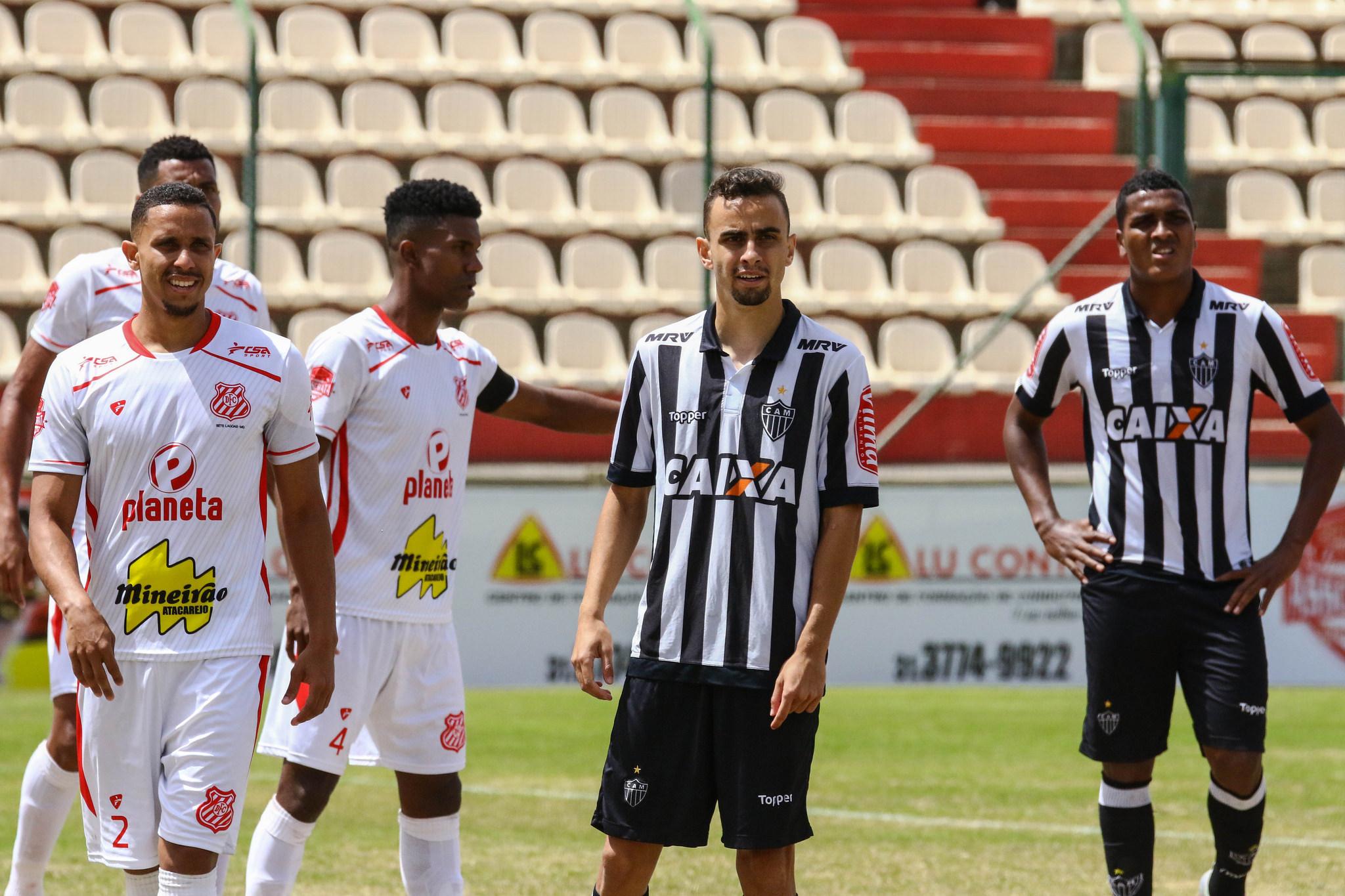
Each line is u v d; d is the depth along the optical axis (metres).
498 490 35.00
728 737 13.52
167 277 13.27
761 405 13.52
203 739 13.34
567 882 19.28
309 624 14.02
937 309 48.16
